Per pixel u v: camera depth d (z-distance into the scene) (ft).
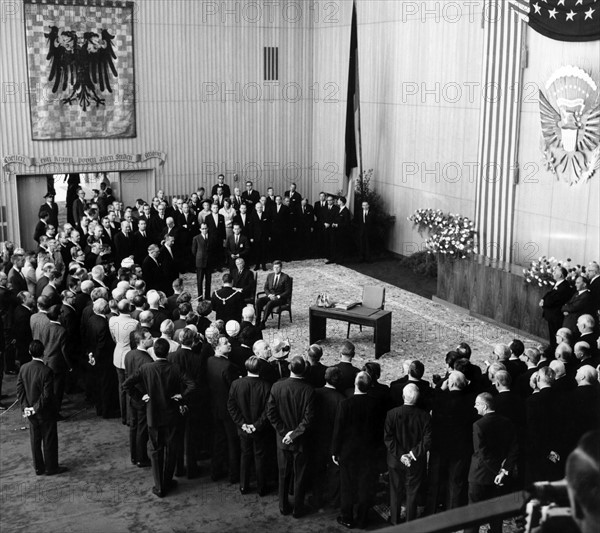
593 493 4.87
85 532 23.56
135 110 70.44
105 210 67.92
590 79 45.80
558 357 27.43
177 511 25.16
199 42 71.82
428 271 62.18
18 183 67.82
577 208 47.91
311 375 26.78
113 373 33.42
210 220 63.62
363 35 70.38
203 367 27.66
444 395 23.79
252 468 27.84
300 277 62.44
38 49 65.46
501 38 53.11
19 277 43.52
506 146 53.52
